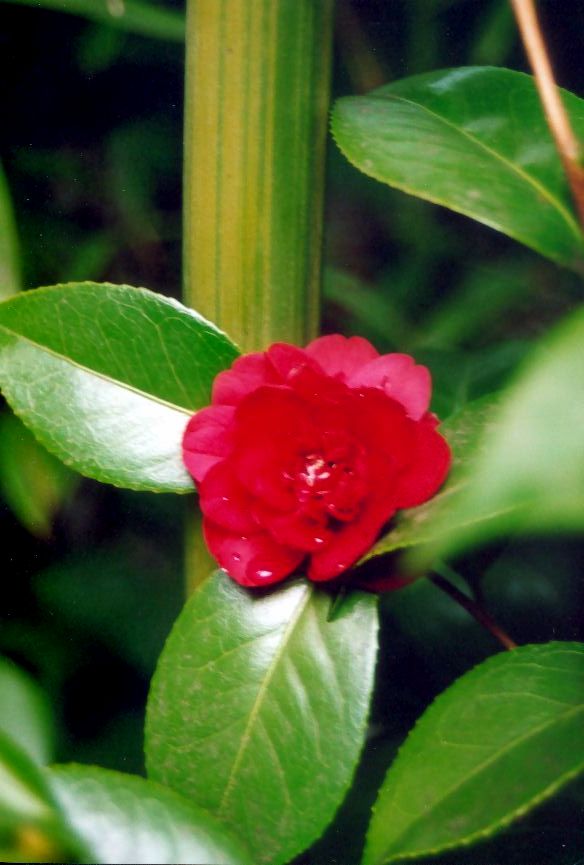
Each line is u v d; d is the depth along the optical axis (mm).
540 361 542
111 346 680
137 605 851
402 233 901
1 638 827
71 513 864
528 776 620
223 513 659
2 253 703
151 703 656
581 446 538
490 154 667
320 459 655
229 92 680
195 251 692
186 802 618
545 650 648
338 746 648
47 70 837
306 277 692
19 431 763
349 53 815
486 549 684
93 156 862
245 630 662
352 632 658
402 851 617
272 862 641
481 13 841
